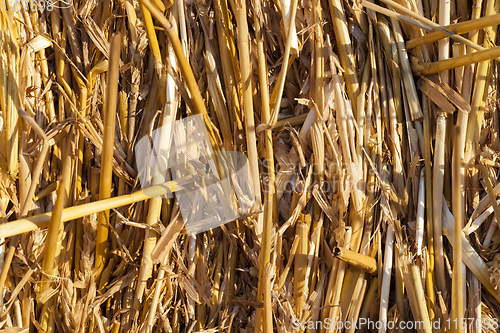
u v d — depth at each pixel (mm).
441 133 316
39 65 315
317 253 317
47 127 313
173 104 313
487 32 316
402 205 319
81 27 317
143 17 297
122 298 316
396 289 316
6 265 287
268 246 302
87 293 310
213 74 319
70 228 312
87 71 316
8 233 279
